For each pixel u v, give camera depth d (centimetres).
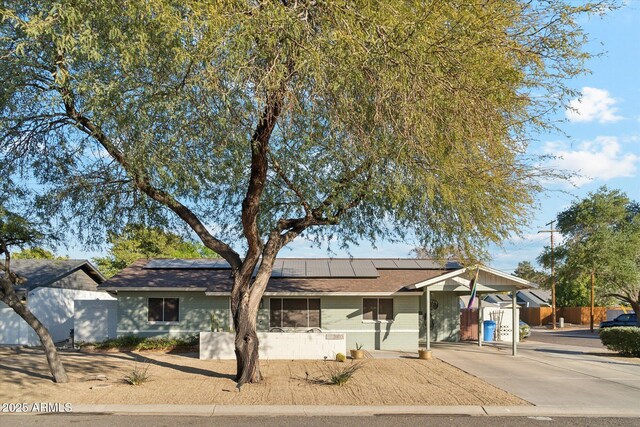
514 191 1398
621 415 1195
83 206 1488
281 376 1605
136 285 2370
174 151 1180
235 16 1048
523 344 2766
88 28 980
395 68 1091
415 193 1320
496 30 1190
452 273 2230
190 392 1357
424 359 2052
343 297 2409
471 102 1148
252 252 1425
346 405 1255
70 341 2556
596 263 4238
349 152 1177
